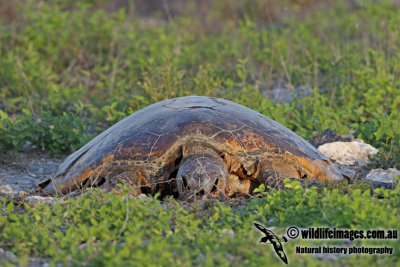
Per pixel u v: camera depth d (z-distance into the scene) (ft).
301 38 137.39
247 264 40.32
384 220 45.03
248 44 132.36
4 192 65.10
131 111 89.25
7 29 139.95
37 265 42.37
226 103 65.92
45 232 45.42
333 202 47.83
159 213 48.37
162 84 95.76
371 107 92.17
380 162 70.49
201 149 57.77
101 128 90.43
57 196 58.85
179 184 56.13
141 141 59.21
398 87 99.55
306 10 210.18
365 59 110.52
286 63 114.62
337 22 161.79
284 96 104.73
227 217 47.19
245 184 60.80
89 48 129.59
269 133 61.11
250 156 59.11
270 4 207.31
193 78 98.22
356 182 58.08
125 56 125.70
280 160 60.03
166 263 39.40
